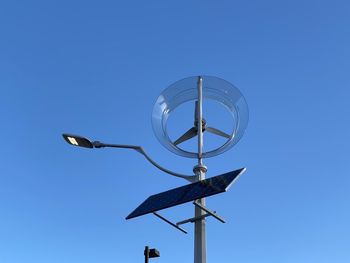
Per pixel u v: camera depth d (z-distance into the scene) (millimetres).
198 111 11320
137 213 10336
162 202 10180
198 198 9266
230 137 11070
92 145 11828
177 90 11555
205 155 10977
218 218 9492
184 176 10969
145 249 15898
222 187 8945
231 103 11359
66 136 11797
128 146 11695
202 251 9555
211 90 11539
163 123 11344
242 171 9320
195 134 11305
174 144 11172
